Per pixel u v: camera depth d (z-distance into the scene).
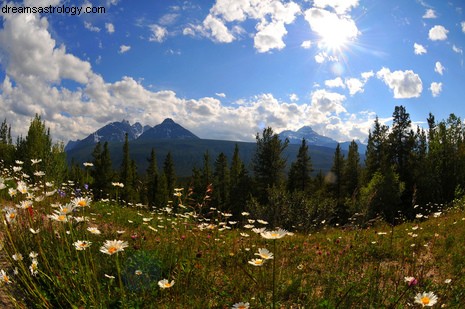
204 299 4.48
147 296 4.48
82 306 3.74
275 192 19.59
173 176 86.00
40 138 26.12
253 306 4.26
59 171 12.34
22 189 4.49
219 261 6.29
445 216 15.44
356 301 4.45
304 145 64.62
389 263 7.02
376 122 63.84
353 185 66.06
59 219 4.00
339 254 7.39
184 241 6.49
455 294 4.64
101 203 12.09
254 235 8.83
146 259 5.29
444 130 49.16
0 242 3.85
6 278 3.51
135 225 9.16
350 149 69.12
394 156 60.81
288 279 5.35
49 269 4.21
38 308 3.75
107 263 5.16
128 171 75.50
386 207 35.78
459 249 7.88
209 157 81.25
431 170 47.78
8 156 27.91
